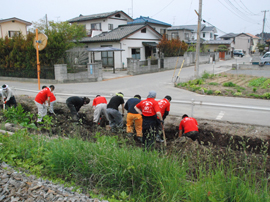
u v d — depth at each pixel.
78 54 21.38
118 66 25.20
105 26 30.86
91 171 3.96
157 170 3.72
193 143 5.13
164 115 6.21
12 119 7.18
